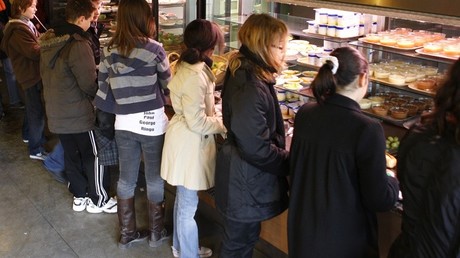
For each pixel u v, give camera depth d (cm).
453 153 142
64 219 327
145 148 270
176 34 370
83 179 330
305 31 283
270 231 268
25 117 433
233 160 211
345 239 179
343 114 171
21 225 320
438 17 191
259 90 193
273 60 197
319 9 273
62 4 512
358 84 171
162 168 258
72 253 292
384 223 211
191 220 263
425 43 244
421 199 151
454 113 142
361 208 179
